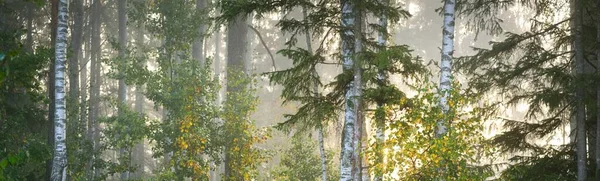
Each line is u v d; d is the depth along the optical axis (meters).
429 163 13.28
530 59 15.81
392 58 12.95
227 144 22.03
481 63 16.47
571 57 15.35
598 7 14.55
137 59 24.64
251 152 22.39
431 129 13.47
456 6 17.25
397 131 13.41
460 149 13.16
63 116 18.33
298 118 14.06
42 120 20.77
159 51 24.42
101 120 26.55
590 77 13.79
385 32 13.73
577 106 14.41
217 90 22.97
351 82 13.70
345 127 13.55
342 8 13.66
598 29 14.42
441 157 13.03
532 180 15.26
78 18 31.02
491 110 16.39
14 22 26.83
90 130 34.78
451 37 14.73
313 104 13.91
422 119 13.20
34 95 15.47
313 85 14.23
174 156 21.56
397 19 13.37
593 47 14.27
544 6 16.59
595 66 14.95
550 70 14.71
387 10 13.12
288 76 13.45
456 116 13.53
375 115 13.51
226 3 13.07
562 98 14.86
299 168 23.33
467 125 13.48
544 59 15.44
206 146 22.14
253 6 13.11
